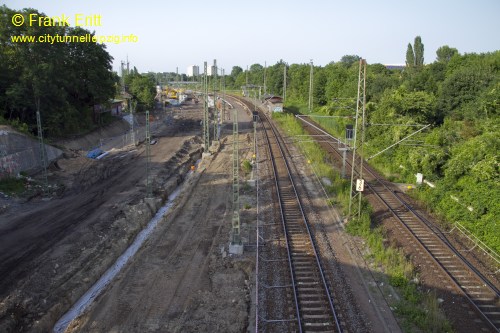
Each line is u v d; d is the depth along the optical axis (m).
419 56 81.56
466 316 16.08
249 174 39.19
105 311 17.55
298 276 19.14
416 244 22.55
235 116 22.41
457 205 25.72
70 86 51.81
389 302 17.06
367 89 61.28
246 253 22.05
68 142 51.09
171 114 94.19
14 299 18.27
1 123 39.09
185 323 16.55
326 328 15.27
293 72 114.12
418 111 42.22
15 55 45.31
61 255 22.66
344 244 22.59
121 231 26.59
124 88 93.56
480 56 57.22
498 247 21.20
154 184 37.66
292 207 28.73
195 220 27.77
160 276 20.38
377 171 38.94
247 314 16.77
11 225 26.94
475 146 27.44
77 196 33.81
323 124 63.47
